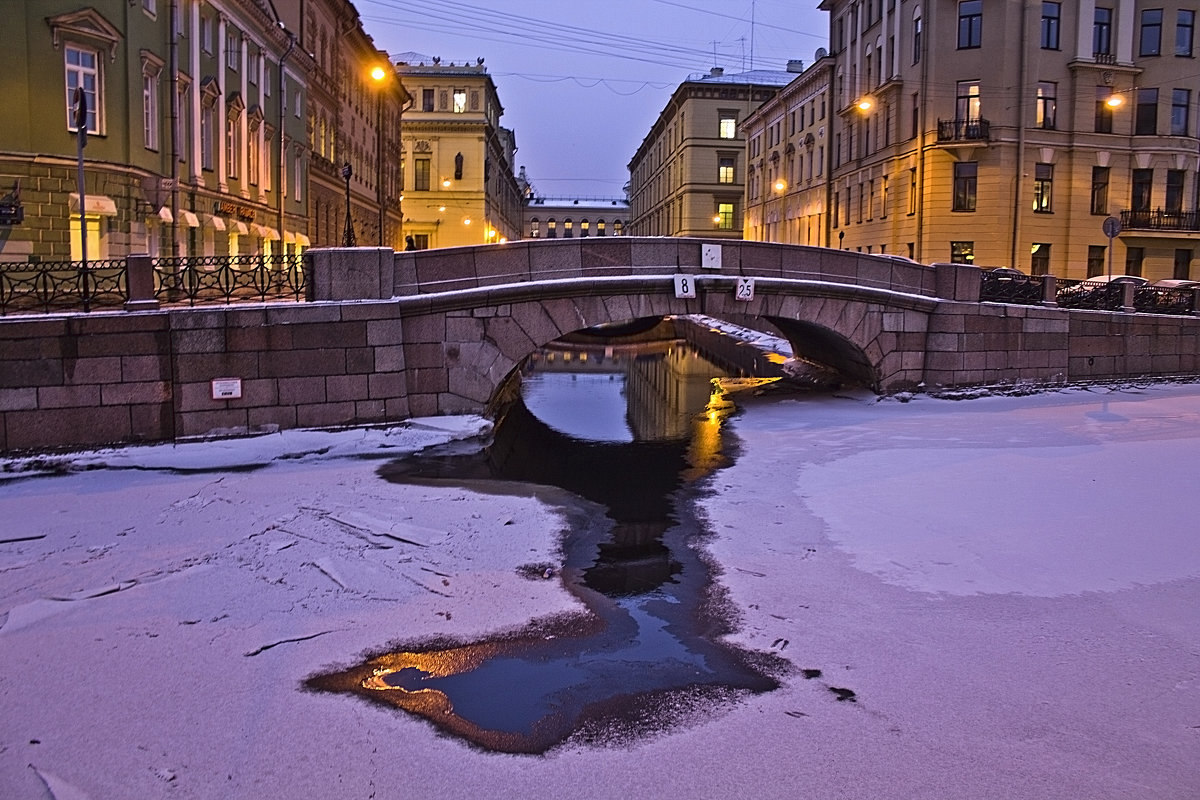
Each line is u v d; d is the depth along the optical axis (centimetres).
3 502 1161
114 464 1341
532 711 662
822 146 5478
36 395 1361
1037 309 2206
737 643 780
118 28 2438
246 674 710
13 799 547
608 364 3947
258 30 3641
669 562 989
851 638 788
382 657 745
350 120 5606
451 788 564
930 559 990
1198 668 726
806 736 626
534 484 1295
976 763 592
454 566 951
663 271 1797
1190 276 4200
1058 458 1478
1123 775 578
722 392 2498
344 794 557
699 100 7794
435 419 1578
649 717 654
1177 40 4081
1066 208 4050
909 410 1986
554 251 1703
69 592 864
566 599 870
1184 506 1183
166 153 2742
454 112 8275
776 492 1289
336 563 948
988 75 3950
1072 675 715
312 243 4628
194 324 1428
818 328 2077
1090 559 984
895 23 4347
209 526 1062
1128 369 2358
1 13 2191
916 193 4150
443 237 8344
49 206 2273
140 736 620
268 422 1476
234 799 551
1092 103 4034
